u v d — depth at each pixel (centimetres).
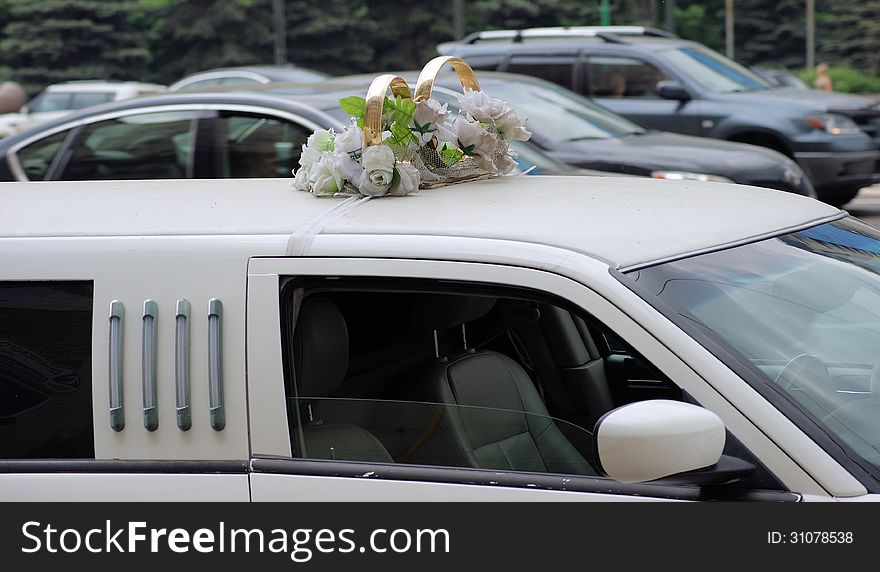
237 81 2881
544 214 429
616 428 344
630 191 483
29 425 423
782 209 482
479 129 524
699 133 1978
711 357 365
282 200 477
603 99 2033
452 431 417
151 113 1116
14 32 8225
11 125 3869
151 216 452
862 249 469
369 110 483
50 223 451
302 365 410
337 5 8738
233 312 409
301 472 397
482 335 449
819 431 358
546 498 380
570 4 9725
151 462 409
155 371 410
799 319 399
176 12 8612
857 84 9600
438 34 8844
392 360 426
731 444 357
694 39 11762
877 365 397
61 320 423
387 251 401
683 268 395
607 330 374
